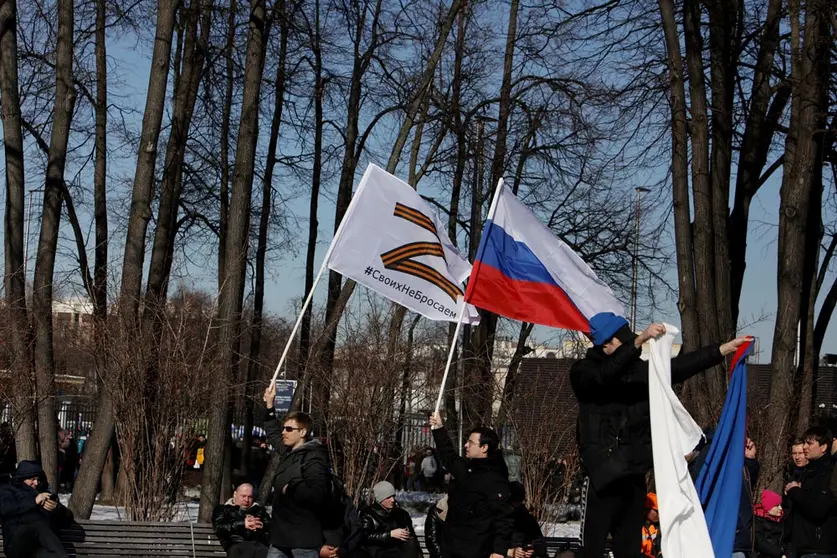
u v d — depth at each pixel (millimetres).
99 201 21609
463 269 10273
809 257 19844
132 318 14062
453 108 23984
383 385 16000
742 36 19891
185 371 13875
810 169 16734
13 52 15258
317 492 8195
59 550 11062
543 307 8531
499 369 20406
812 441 9711
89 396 23266
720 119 18719
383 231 9945
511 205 8602
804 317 19688
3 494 11031
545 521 15727
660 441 6516
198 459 20484
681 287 16781
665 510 6484
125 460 13789
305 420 8461
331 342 17516
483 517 7910
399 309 16703
